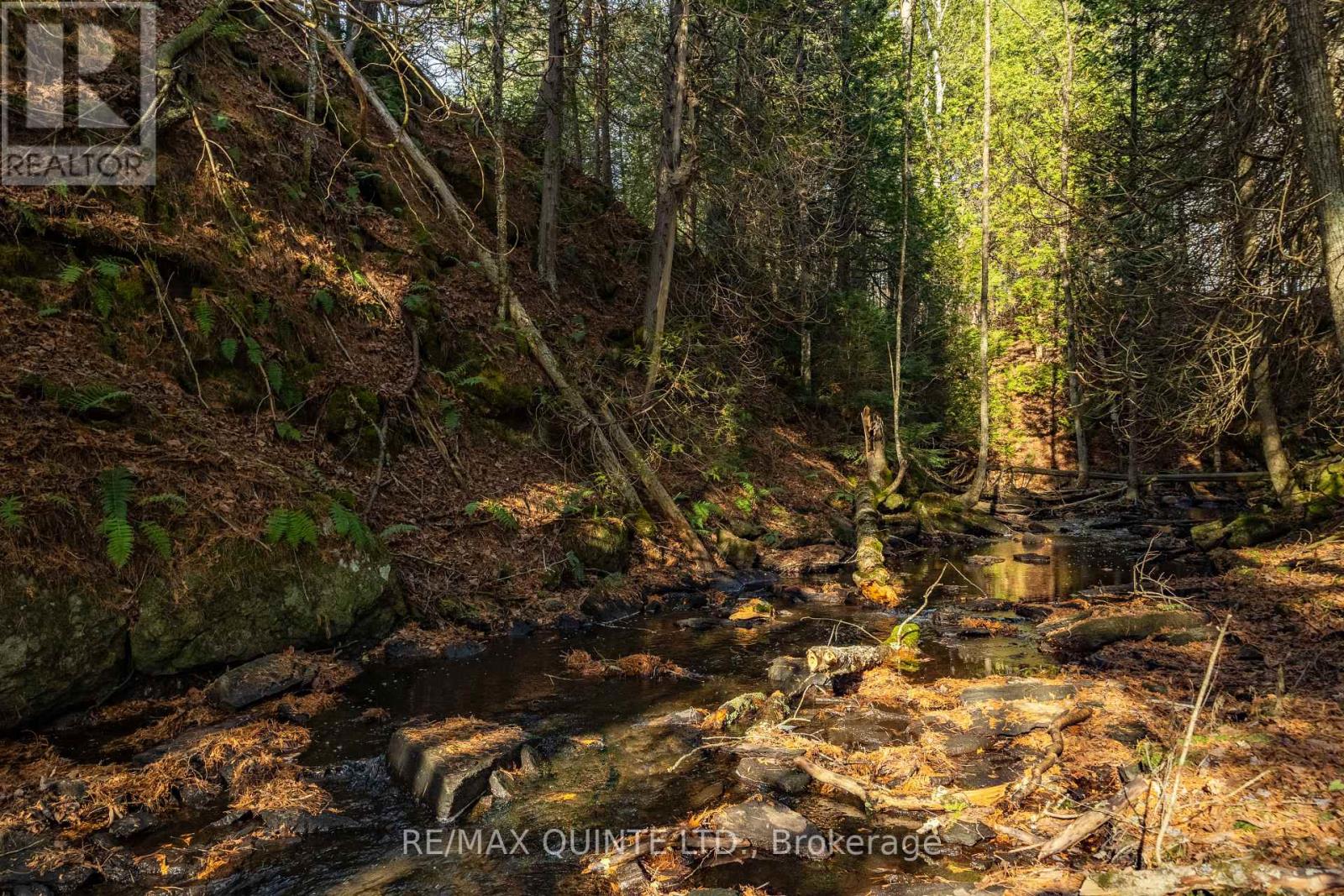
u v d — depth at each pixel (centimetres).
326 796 526
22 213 833
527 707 702
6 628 576
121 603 651
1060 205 2339
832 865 436
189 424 834
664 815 503
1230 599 984
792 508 1759
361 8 1541
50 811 480
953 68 3644
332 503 864
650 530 1319
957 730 621
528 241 1770
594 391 1453
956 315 2736
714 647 909
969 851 447
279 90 1398
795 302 2230
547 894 415
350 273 1227
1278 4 1137
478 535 1081
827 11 1850
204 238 1023
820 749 595
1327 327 1377
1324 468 1423
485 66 1417
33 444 667
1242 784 440
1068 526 2041
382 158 1505
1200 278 1305
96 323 841
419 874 436
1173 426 1697
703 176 1595
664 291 1496
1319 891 328
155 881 427
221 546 730
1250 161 1260
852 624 1012
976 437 2606
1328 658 703
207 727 624
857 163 2042
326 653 795
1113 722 609
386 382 1162
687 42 1488
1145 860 382
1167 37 1530
